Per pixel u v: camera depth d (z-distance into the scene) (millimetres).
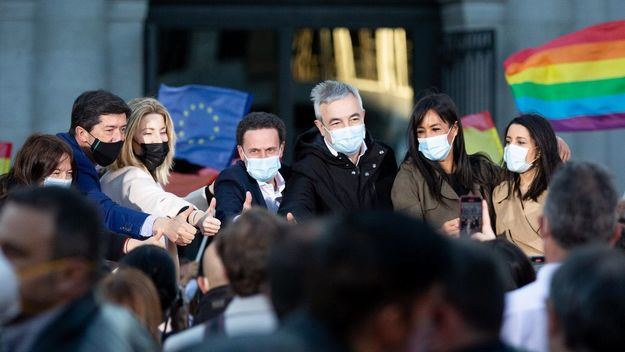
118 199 10719
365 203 10773
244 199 10742
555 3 18031
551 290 5406
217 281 7363
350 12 18906
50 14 17484
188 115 13570
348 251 4609
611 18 18000
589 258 5344
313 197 10766
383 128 19016
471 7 18156
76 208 5773
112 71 17875
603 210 6801
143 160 10930
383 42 18953
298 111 18922
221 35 18797
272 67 18891
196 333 6660
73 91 17531
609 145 18047
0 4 17422
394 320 4625
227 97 13586
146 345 5867
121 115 10664
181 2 18672
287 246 5078
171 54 18672
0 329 5715
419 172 10609
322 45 18938
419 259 4641
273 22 18859
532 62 13008
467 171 10641
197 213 10148
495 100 18031
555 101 12961
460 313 5297
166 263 7902
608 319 5207
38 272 5707
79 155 10422
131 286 7074
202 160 13398
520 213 10547
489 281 5379
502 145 14781
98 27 17641
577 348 5293
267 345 4512
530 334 6762
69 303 5707
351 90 10711
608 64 12867
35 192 5793
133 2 17828
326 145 10820
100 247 5844
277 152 10703
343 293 4590
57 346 5566
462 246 5477
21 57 17562
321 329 4598
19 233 5707
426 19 18938
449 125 10531
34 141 9922
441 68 18359
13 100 17578
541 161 10484
